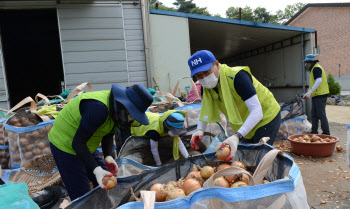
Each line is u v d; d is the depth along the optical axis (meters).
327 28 29.11
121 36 7.16
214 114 2.53
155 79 7.60
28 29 12.11
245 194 1.40
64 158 2.05
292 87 10.83
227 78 2.23
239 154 2.18
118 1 7.08
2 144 3.60
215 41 12.41
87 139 1.82
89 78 7.03
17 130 3.25
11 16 10.78
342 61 27.98
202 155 2.14
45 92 14.07
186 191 1.74
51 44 13.34
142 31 7.28
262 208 1.40
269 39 11.25
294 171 1.57
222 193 1.41
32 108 3.57
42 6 6.81
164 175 1.97
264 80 13.34
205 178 1.95
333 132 7.25
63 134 2.03
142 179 1.86
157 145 3.11
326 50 29.48
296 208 1.44
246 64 15.34
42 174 3.23
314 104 6.04
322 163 4.54
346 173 3.99
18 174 3.19
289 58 10.97
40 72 13.93
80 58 6.95
